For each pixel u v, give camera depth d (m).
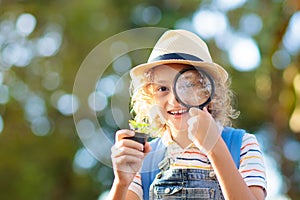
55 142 12.39
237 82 11.46
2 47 12.28
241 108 11.60
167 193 3.14
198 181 3.13
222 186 2.87
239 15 11.59
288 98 9.52
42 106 12.41
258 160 3.14
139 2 12.67
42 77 12.37
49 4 12.12
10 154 12.15
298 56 9.58
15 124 12.32
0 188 11.99
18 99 12.37
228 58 11.68
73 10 11.94
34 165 12.20
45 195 12.33
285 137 11.57
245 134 3.26
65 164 12.52
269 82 11.02
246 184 2.89
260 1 11.16
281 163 11.80
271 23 10.62
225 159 2.87
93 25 12.07
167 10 12.79
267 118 11.66
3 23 12.23
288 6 9.59
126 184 2.74
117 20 12.35
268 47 10.78
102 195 12.58
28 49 12.38
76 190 12.62
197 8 12.28
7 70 12.35
